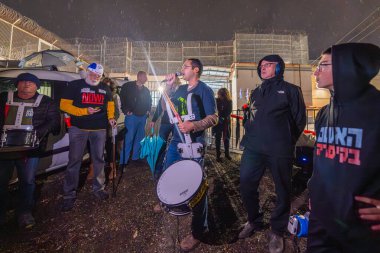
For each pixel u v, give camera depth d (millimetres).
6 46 11023
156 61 19312
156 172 4035
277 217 2146
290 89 2133
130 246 2287
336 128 1009
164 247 2264
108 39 18688
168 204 1600
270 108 2152
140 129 4848
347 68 928
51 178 4004
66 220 2748
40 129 2527
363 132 901
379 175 879
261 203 3156
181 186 1746
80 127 3006
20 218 2572
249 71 17609
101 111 3168
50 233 2492
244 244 2266
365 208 888
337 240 993
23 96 2535
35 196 3350
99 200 3246
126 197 3361
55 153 3678
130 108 4621
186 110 2275
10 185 3285
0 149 2205
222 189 3654
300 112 2150
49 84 3656
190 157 2137
